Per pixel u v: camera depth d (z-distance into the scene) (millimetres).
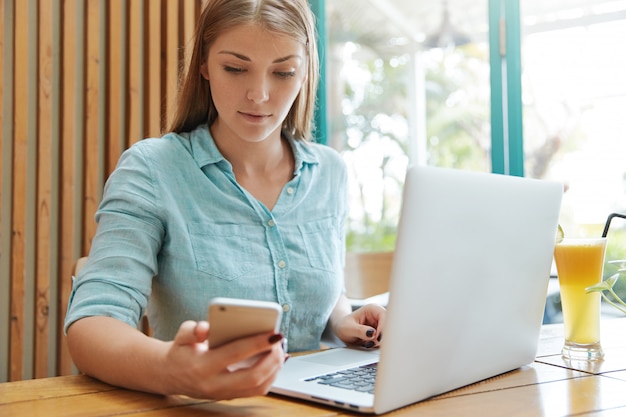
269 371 673
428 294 706
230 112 1099
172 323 1146
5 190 2283
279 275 1177
